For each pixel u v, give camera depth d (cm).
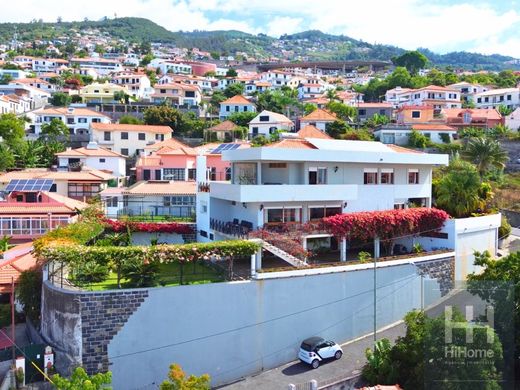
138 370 2878
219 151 6744
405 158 4412
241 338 3097
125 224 4438
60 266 3112
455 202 4644
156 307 2912
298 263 3456
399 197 4491
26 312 3359
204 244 3100
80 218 4341
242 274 3350
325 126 9600
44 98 13812
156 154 7231
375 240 3888
